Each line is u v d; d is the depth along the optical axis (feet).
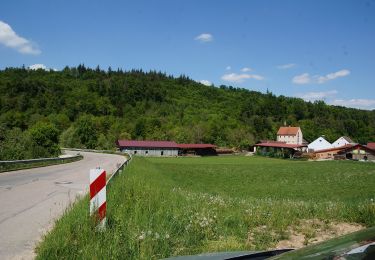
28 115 447.42
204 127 463.83
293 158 354.95
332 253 9.04
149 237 21.03
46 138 200.44
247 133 479.00
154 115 524.93
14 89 524.11
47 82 597.11
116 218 23.89
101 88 627.87
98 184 23.71
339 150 365.40
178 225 25.68
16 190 51.39
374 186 114.73
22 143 142.20
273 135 566.77
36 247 22.08
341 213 36.68
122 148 367.66
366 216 34.04
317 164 244.42
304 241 26.58
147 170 109.09
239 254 12.34
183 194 48.60
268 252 12.09
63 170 96.17
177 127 451.12
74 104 513.04
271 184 122.52
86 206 28.45
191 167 198.59
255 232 27.96
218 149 432.25
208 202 39.91
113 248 18.90
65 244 18.89
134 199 32.35
